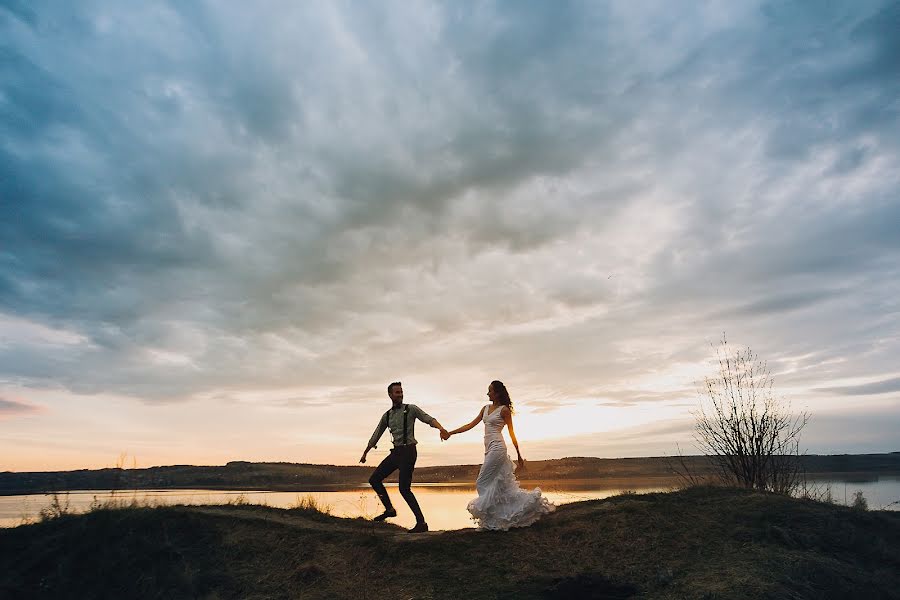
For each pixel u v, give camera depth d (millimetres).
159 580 7582
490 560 7926
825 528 8312
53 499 9648
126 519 8656
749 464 11891
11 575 7617
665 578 7105
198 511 9383
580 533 8492
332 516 10336
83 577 7633
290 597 7352
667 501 9555
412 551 8320
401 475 9672
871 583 7066
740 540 8062
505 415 9344
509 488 9000
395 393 10078
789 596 6492
